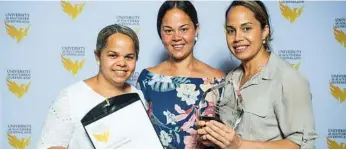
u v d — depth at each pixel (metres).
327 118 1.62
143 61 1.59
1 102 1.65
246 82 1.16
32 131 1.64
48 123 1.09
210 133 1.06
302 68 1.62
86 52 1.62
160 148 1.09
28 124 1.65
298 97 1.05
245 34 1.13
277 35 1.61
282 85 1.08
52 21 1.62
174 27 1.25
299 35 1.61
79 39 1.62
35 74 1.63
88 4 1.62
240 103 1.14
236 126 1.14
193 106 1.25
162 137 1.26
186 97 1.26
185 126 1.25
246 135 1.13
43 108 1.64
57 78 1.63
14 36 1.63
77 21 1.62
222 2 1.59
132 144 1.08
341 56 1.62
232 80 1.21
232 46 1.17
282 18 1.61
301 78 1.08
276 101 1.09
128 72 1.17
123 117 1.08
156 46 1.60
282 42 1.61
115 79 1.15
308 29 1.61
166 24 1.26
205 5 1.60
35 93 1.64
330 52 1.62
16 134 1.65
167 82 1.29
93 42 1.62
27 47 1.63
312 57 1.62
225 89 1.22
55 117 1.09
